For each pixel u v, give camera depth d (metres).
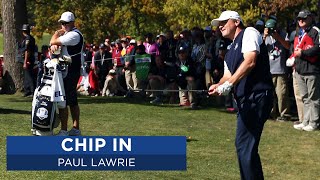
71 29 8.33
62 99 7.93
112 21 31.12
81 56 8.32
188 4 28.73
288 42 10.84
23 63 15.77
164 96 14.19
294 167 7.59
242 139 5.64
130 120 10.74
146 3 32.62
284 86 11.07
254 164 5.62
